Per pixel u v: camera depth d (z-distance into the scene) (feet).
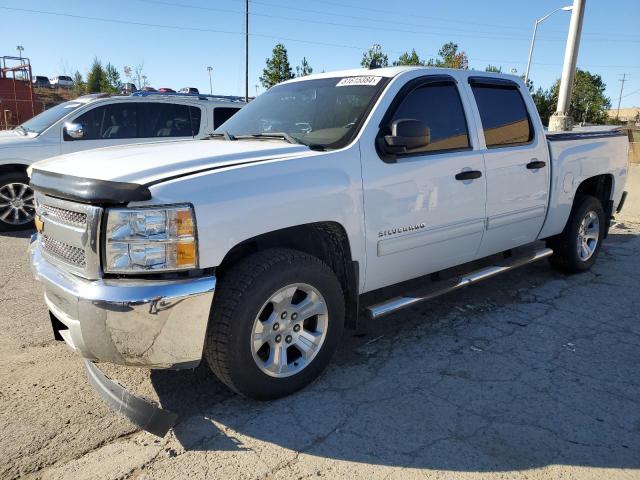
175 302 8.38
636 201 35.35
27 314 14.58
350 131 11.19
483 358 12.17
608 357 12.28
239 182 9.10
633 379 11.27
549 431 9.37
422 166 11.89
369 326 13.98
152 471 8.25
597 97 225.56
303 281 9.97
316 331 10.63
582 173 17.06
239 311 9.16
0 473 8.14
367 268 11.28
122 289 8.25
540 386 10.93
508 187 14.28
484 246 14.24
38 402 10.16
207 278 8.67
